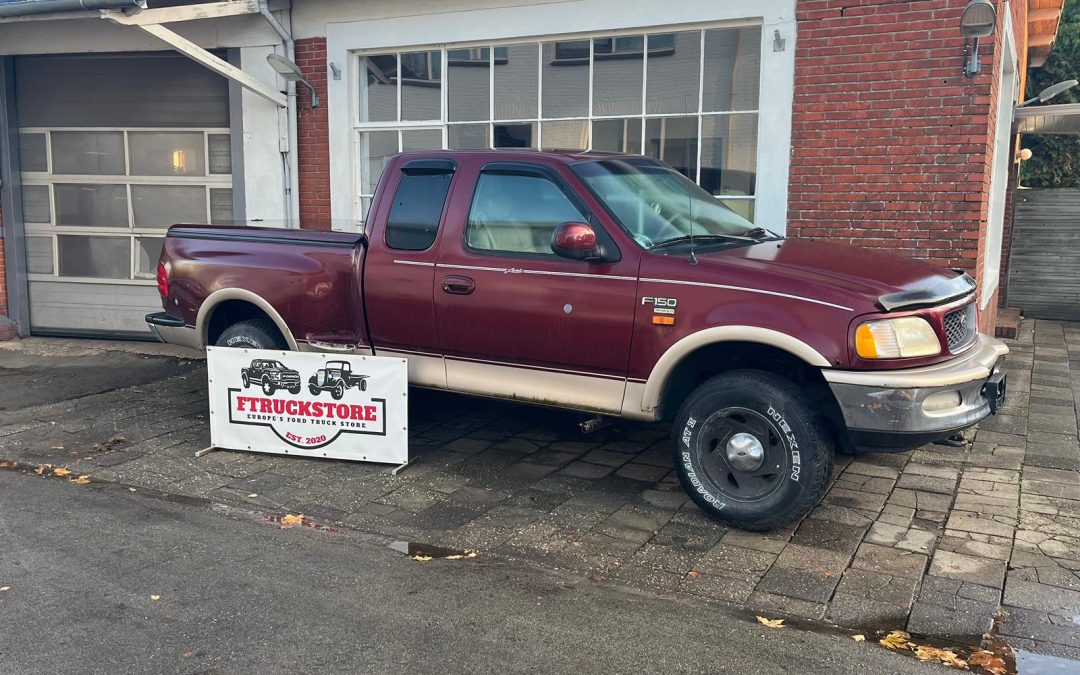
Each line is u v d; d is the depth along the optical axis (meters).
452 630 3.76
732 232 5.56
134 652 3.55
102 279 10.61
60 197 10.61
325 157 9.47
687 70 7.95
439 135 9.09
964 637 3.74
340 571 4.37
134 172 10.37
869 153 7.28
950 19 6.89
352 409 5.91
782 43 7.42
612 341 4.96
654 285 4.82
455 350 5.56
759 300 4.57
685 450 4.89
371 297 5.80
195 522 5.02
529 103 8.63
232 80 9.62
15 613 3.88
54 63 10.36
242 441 6.19
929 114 7.06
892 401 4.34
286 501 5.35
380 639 3.68
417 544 4.72
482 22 8.57
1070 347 10.54
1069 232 12.96
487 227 5.43
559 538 4.78
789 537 4.75
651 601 4.05
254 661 3.49
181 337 6.69
